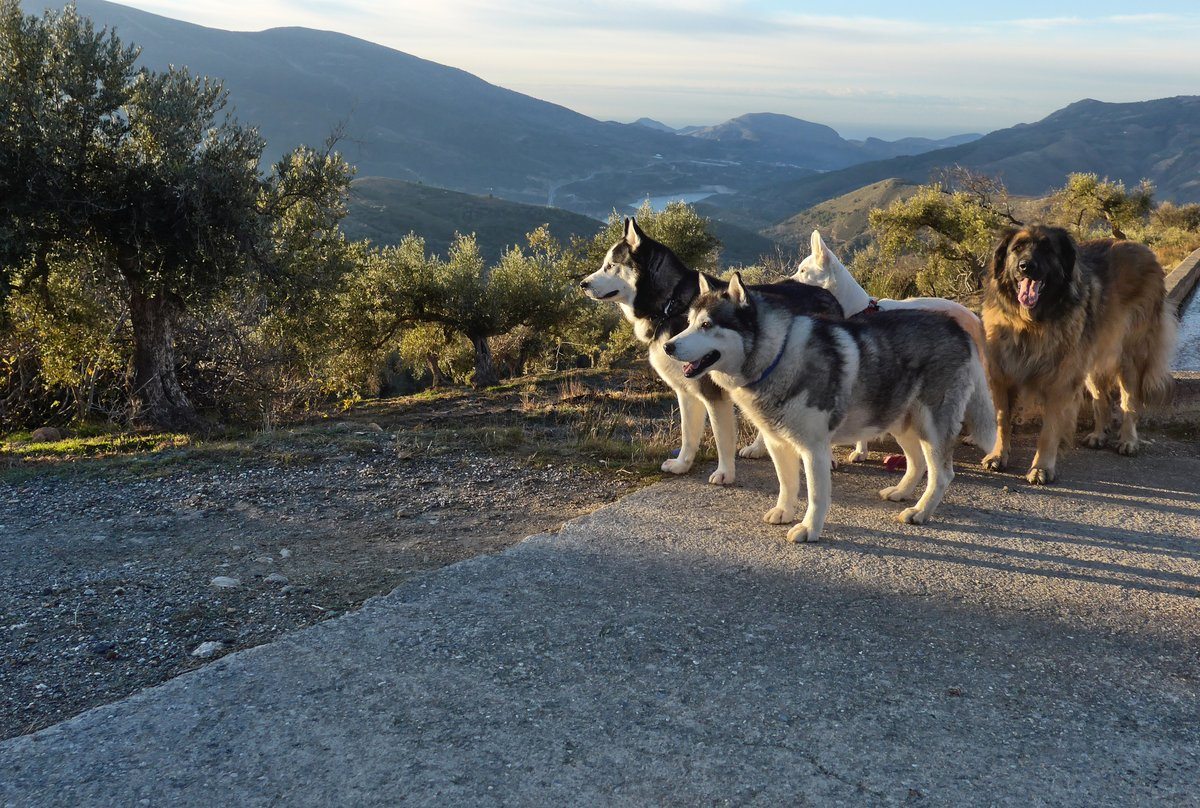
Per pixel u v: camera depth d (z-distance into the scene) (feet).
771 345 16.01
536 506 19.85
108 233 41.22
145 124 41.96
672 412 31.76
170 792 8.84
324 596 14.30
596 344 102.12
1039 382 20.83
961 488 20.53
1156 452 23.66
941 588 14.35
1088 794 8.85
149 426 41.96
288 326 54.24
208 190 41.60
